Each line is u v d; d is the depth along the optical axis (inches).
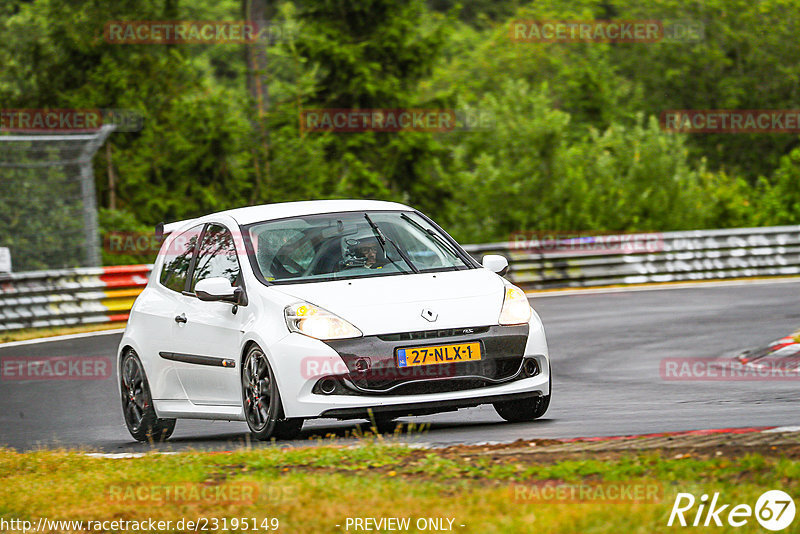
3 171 3228.3
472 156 4751.5
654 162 4493.1
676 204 4451.3
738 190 4751.5
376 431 1064.8
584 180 4377.5
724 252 3784.5
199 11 6589.6
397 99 4877.0
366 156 4813.0
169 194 4242.1
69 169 3459.6
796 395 1330.0
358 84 4783.5
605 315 2586.1
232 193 4264.3
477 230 4355.3
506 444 933.8
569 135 5905.5
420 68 5029.5
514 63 7573.8
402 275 1157.1
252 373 1119.6
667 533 641.0
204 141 4217.5
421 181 4857.3
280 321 1095.0
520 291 1168.8
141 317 1325.0
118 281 2785.4
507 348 1104.2
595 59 7022.6
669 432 977.5
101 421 1482.5
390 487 783.7
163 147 4330.7
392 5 5019.7
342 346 1066.7
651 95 6712.6
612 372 1695.4
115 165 4217.5
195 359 1210.6
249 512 749.3
